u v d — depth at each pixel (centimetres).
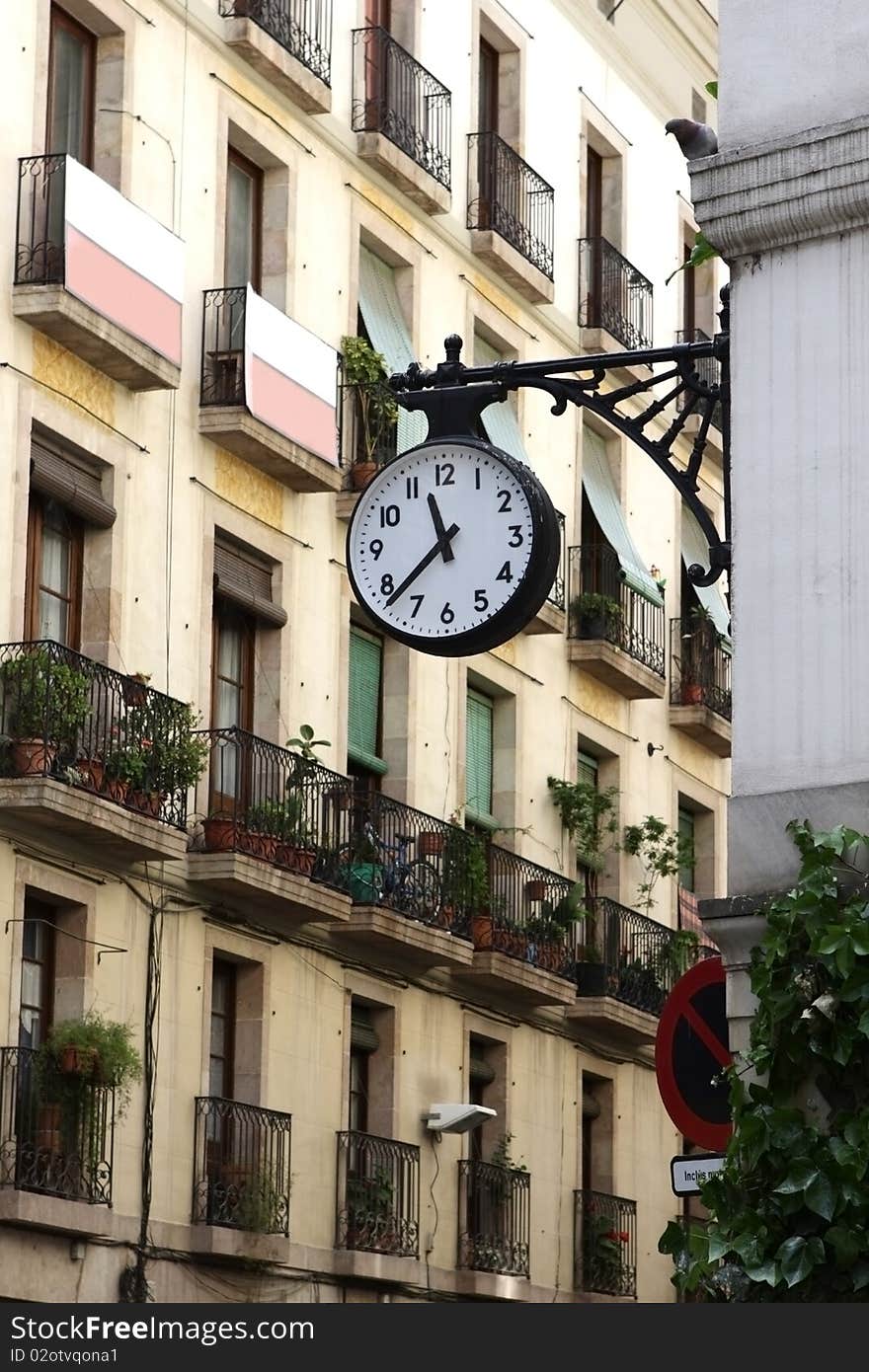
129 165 2494
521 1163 3089
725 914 846
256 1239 2480
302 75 2752
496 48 3291
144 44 2536
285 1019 2633
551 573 930
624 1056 3378
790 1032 813
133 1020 2398
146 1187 2383
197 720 2441
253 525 2662
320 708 2762
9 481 2291
